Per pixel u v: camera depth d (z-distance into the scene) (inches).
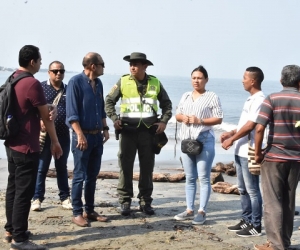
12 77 199.5
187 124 251.0
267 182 199.0
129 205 264.2
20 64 200.1
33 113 197.6
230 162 487.5
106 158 541.6
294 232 241.4
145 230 237.1
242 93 2285.9
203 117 249.0
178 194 331.0
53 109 242.2
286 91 196.9
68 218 253.8
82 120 235.6
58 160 270.7
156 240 221.9
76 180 239.6
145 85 261.6
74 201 241.9
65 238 222.1
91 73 237.8
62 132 267.1
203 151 249.0
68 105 233.0
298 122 192.4
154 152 265.1
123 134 260.1
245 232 230.7
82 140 231.6
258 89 222.1
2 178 398.3
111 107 261.7
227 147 216.1
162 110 269.6
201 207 251.1
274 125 196.4
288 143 194.9
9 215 208.8
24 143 195.5
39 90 195.6
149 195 269.0
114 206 286.8
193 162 255.6
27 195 198.7
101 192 331.6
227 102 1626.5
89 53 237.9
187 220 257.0
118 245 214.4
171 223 251.1
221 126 910.4
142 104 260.2
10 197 207.6
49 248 208.2
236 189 332.2
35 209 266.1
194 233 234.5
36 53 199.8
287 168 196.4
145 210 267.9
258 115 196.7
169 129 870.4
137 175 383.2
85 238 222.7
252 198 227.6
